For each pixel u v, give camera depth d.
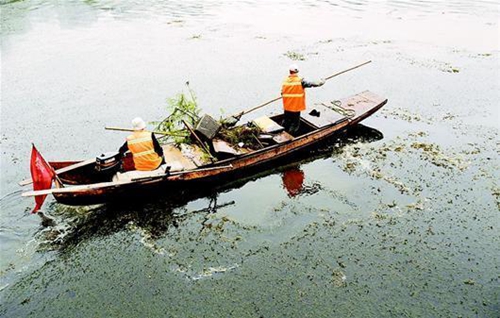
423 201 8.50
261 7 26.61
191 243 7.54
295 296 6.44
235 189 9.05
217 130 9.20
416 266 6.96
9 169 9.71
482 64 16.22
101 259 7.18
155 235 7.72
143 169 8.26
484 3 26.70
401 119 12.00
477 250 7.28
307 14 24.52
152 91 14.05
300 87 9.87
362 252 7.27
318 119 10.50
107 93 13.96
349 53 17.56
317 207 8.41
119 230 7.82
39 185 7.43
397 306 6.25
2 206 8.36
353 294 6.46
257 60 16.83
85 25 22.45
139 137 8.05
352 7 26.33
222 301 6.38
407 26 21.69
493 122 11.78
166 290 6.59
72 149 10.62
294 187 9.04
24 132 11.52
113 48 18.55
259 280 6.75
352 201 8.55
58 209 8.29
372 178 9.27
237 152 9.25
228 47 18.50
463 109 12.58
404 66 16.11
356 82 14.66
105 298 6.46
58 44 19.17
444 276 6.76
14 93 14.08
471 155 10.10
